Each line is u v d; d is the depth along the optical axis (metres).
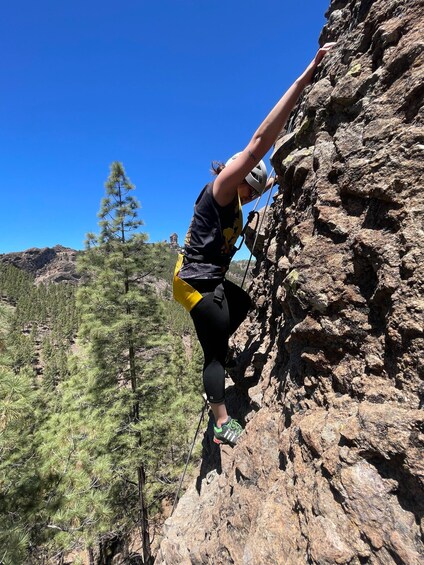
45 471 8.05
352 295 1.95
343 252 2.09
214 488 3.79
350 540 1.44
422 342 1.48
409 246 1.64
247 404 4.05
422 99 1.80
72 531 8.73
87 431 10.30
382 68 2.11
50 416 10.32
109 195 11.58
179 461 11.57
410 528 1.32
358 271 1.96
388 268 1.72
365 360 1.82
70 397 11.62
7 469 7.52
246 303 2.39
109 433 9.99
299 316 2.41
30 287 112.38
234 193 1.86
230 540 2.48
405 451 1.40
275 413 2.81
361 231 1.95
